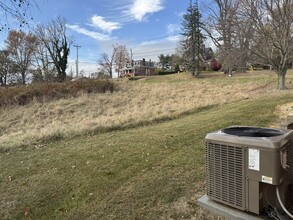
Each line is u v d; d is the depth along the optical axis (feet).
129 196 11.77
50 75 146.20
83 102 61.00
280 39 44.21
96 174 14.71
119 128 29.55
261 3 43.55
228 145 8.03
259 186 7.46
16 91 66.85
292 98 31.65
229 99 45.34
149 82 112.98
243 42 48.47
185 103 48.85
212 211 8.62
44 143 26.11
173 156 15.93
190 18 142.31
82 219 10.71
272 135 7.86
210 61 176.24
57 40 159.12
